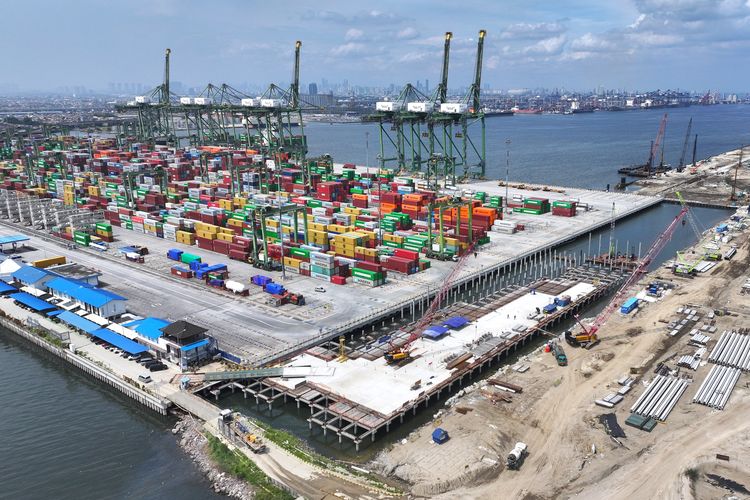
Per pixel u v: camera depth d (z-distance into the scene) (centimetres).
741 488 5681
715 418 6856
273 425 7444
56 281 11156
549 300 11100
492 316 10381
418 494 5809
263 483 6069
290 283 12381
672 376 7888
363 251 13212
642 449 6347
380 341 9350
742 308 10269
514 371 8275
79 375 8950
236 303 11188
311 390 7806
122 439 7200
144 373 8425
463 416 7162
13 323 10400
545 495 5703
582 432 6700
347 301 11219
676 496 5584
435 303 10738
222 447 6712
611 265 13188
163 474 6469
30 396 8325
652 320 9900
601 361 8462
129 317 10144
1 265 12225
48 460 6812
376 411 7212
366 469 6316
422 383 7962
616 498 5606
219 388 8125
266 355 8844
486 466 6175
